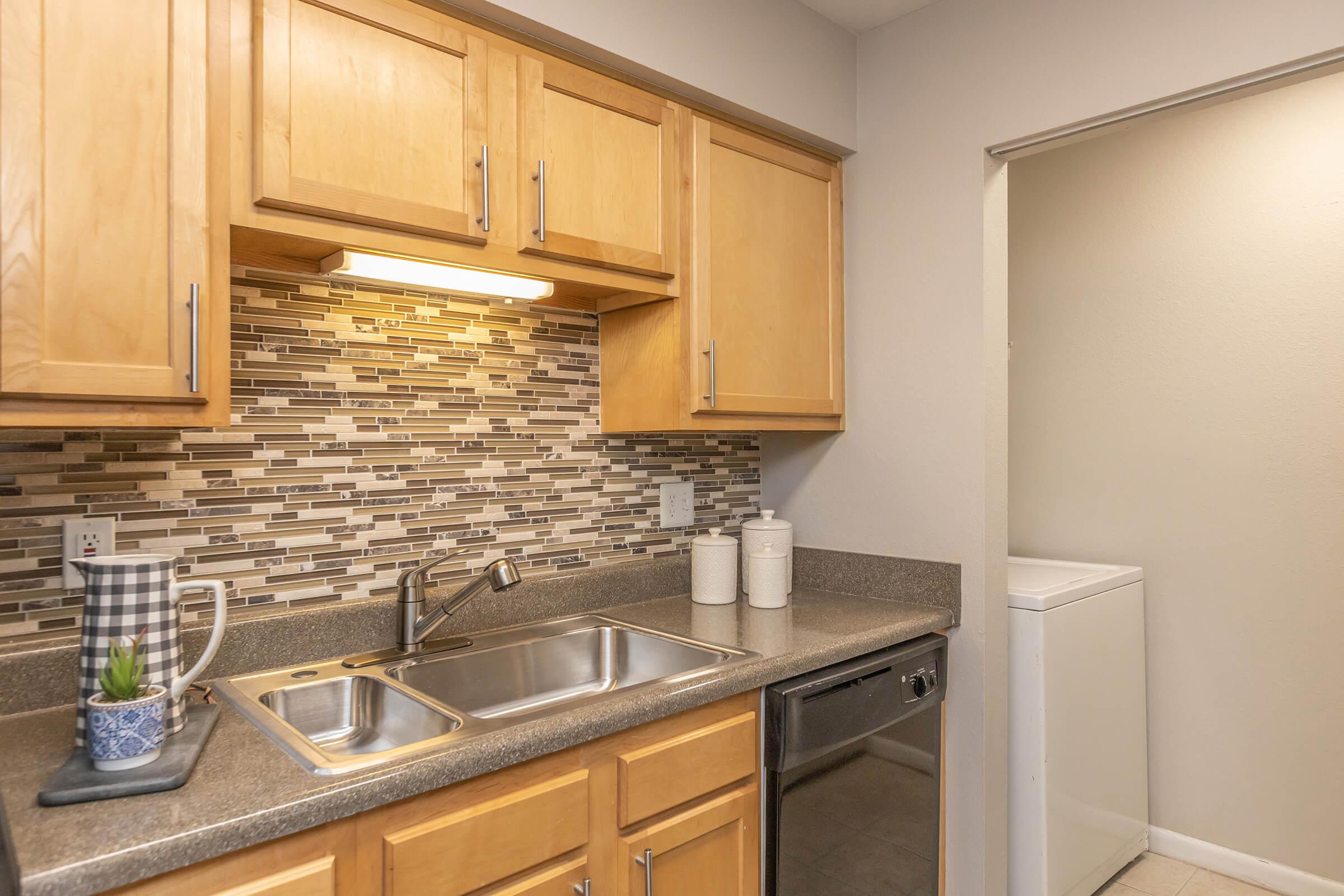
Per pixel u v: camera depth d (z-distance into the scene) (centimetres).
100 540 129
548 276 155
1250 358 239
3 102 98
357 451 159
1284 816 232
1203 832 246
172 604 108
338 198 125
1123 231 264
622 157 167
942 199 201
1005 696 198
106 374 104
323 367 154
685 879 136
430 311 170
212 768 99
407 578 154
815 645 160
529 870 114
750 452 242
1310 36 149
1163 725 254
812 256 212
